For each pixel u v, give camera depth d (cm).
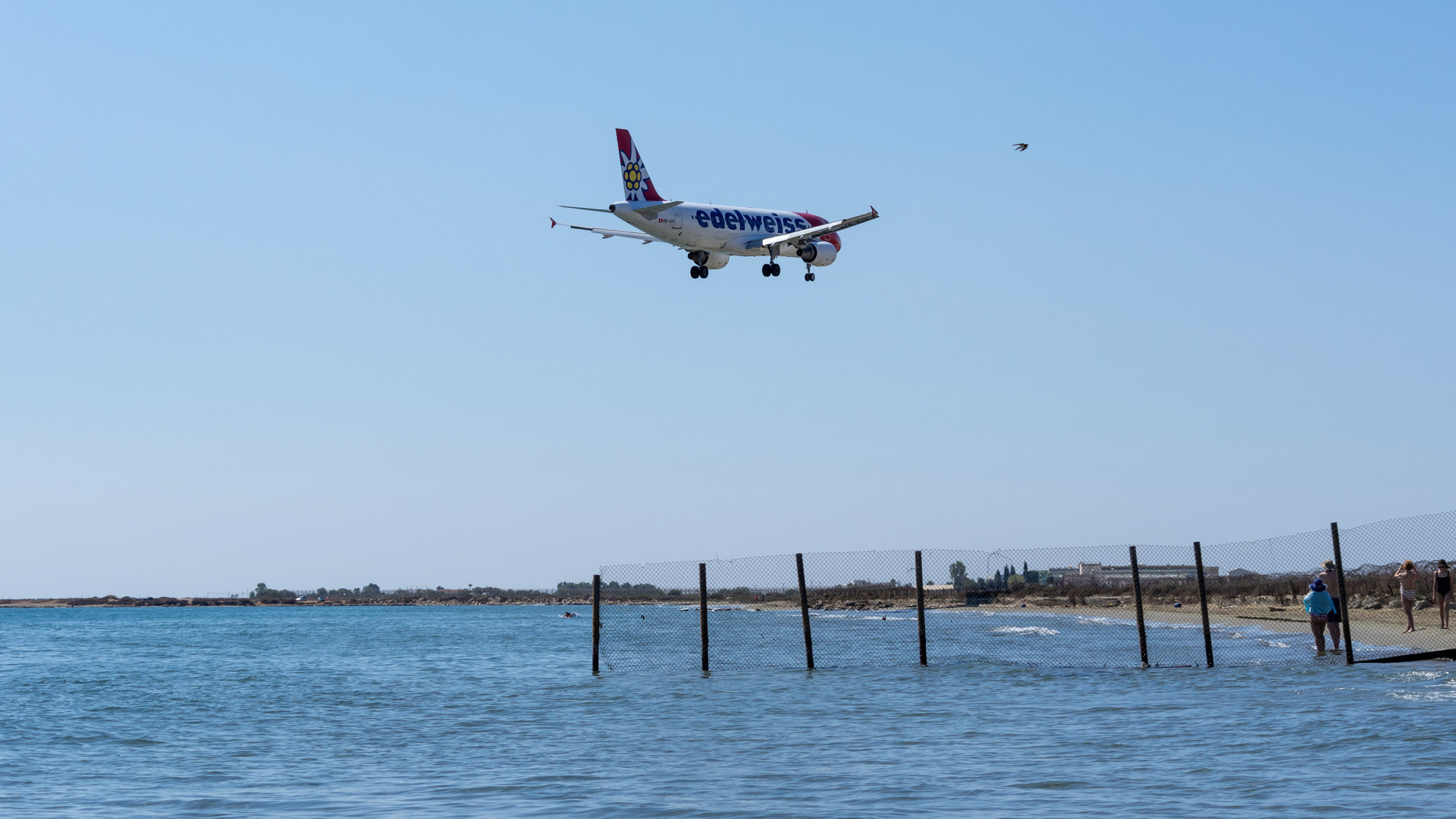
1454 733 1961
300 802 1730
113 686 3894
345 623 12450
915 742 2114
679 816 1560
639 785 1783
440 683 3691
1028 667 3397
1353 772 1703
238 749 2303
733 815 1555
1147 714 2356
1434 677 2681
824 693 2873
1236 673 2948
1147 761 1855
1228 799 1566
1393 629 4144
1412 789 1582
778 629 6359
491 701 3023
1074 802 1579
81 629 11388
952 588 4497
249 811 1661
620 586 3466
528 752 2144
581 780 1833
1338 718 2161
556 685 3353
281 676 4259
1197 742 2006
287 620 15112
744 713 2567
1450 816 1429
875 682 3083
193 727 2680
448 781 1869
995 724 2306
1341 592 3017
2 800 1773
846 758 1975
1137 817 1477
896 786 1722
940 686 2973
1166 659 3584
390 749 2250
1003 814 1522
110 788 1873
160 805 1725
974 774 1806
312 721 2748
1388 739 1936
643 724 2445
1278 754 1864
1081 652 4006
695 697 2872
